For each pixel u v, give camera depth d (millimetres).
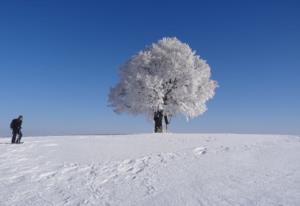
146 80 38500
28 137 30484
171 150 21188
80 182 14852
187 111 41094
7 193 13500
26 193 13500
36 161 18219
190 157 19125
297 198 11469
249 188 13016
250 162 17828
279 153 20219
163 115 41969
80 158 18922
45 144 23453
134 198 12617
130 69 42000
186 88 39938
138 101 39281
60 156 19438
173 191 13164
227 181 14203
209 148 21734
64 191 13711
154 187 13844
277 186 13133
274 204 10961
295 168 16266
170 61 40531
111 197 12859
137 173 16031
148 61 41031
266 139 26641
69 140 26188
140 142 24938
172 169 16531
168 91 41281
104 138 27766
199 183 14047
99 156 19453
